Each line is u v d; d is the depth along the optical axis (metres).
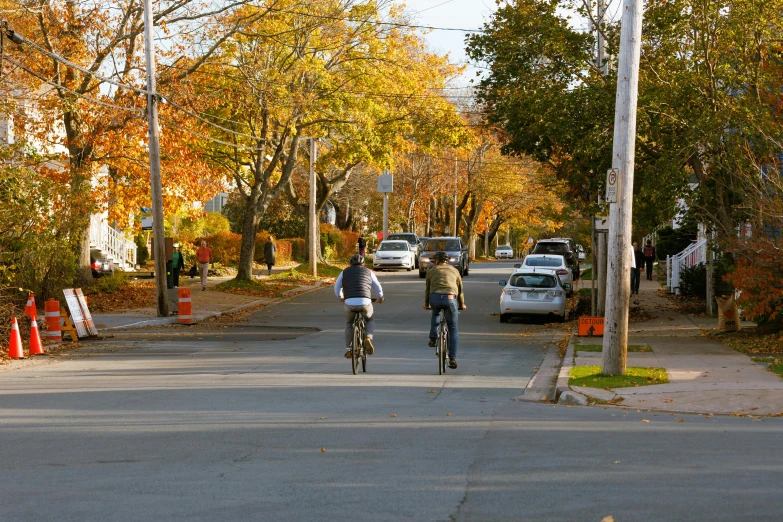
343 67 93.81
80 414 29.45
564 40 60.59
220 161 100.12
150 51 65.69
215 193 91.50
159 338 56.50
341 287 40.88
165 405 31.36
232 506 17.84
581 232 186.00
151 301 78.06
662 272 108.06
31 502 18.19
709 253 65.69
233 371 41.16
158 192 67.62
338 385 36.72
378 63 95.44
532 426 27.39
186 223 137.62
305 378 38.81
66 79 75.06
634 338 52.59
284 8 82.06
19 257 63.34
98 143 75.50
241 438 25.25
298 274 114.12
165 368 42.41
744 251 47.81
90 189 76.88
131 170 81.12
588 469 21.05
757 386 34.47
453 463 21.86
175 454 23.05
